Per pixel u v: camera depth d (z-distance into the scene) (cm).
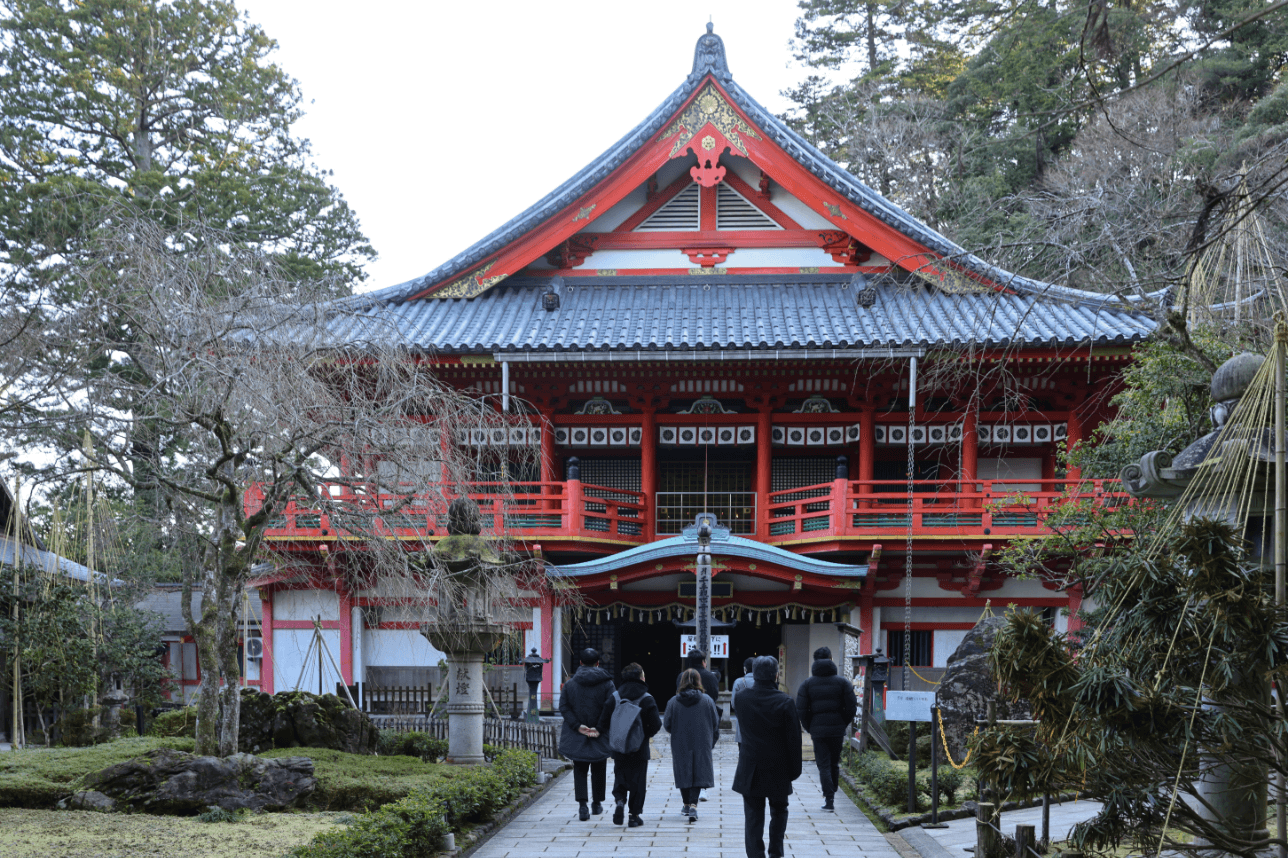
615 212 3256
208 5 4053
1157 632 697
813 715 1432
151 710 2838
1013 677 739
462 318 3014
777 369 2848
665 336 2812
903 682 2483
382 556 1462
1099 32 787
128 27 3894
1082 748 696
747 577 2755
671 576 2759
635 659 3278
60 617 2377
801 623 2895
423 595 1492
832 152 5272
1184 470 859
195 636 1428
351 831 955
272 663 2800
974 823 1240
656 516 3097
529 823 1296
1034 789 784
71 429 1362
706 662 2422
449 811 1139
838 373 2872
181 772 1264
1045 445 3058
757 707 972
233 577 1420
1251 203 968
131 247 1339
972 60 4500
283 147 4350
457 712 1588
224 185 3762
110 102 3806
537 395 2984
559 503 3055
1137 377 1700
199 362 1267
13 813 1220
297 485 1503
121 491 2164
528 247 3117
